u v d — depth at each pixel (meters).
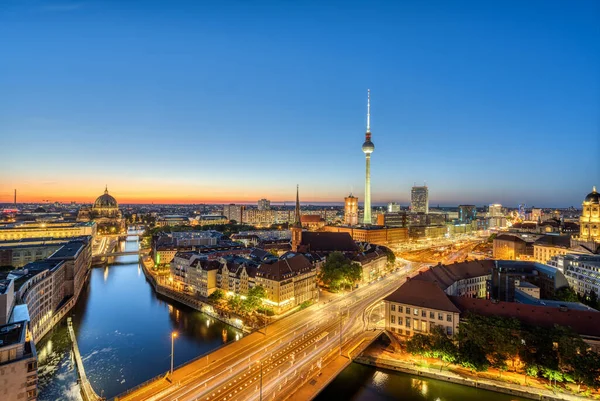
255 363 98.69
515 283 148.38
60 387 97.94
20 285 121.00
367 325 131.38
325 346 111.50
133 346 123.00
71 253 188.38
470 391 91.62
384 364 102.69
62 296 167.50
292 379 89.50
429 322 110.88
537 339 92.25
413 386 94.69
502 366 92.94
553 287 160.88
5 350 64.19
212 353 105.25
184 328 140.25
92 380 100.50
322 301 167.25
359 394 91.00
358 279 195.00
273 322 136.25
